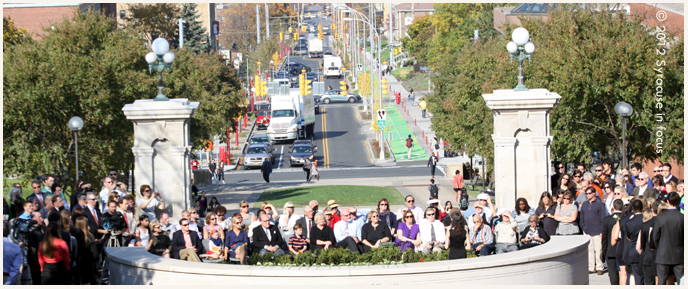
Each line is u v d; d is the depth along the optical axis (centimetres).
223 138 4812
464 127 3681
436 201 1739
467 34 8238
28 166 2505
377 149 6075
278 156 5988
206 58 4688
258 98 10281
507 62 3030
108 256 1312
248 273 1160
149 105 1831
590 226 1481
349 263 1254
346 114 8431
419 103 8338
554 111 2652
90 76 2578
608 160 2812
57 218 1200
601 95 2573
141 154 1841
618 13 2728
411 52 11850
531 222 1396
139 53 3005
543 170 1898
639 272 1236
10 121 2480
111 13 6184
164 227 1487
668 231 1147
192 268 1189
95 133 2714
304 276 1148
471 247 1403
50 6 4791
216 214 1448
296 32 17962
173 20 7500
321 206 2675
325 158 5803
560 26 2706
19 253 1107
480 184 3994
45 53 2589
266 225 1392
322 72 13800
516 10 5341
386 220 1623
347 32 15838
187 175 1866
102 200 1658
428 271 1161
